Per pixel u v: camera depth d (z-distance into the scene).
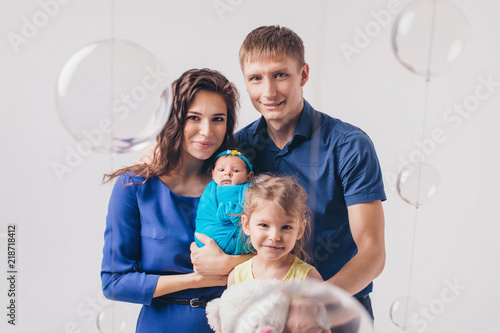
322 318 0.62
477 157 1.82
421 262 1.82
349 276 1.09
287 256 1.09
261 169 1.14
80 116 0.82
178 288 1.13
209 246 1.11
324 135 1.15
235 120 1.15
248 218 1.07
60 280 1.67
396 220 1.70
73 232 1.64
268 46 1.03
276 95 1.05
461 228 1.83
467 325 1.88
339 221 1.16
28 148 1.62
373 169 1.16
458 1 1.75
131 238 1.20
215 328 1.06
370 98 1.43
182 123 1.12
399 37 1.09
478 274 1.85
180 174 1.17
